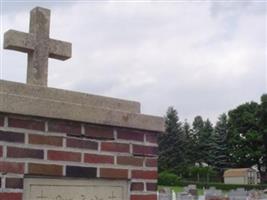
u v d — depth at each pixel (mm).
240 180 68750
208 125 85125
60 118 3732
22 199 3504
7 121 3512
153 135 4328
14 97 3516
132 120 4160
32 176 3592
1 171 3428
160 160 76875
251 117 77812
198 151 84000
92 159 3898
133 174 4129
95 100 4070
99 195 3936
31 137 3602
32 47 4039
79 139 3854
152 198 4207
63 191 3740
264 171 77875
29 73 4062
